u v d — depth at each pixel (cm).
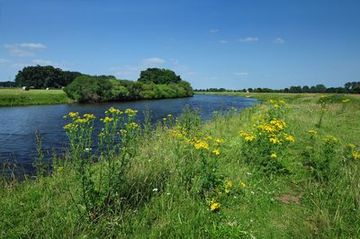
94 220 531
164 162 770
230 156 905
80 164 584
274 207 653
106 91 6650
